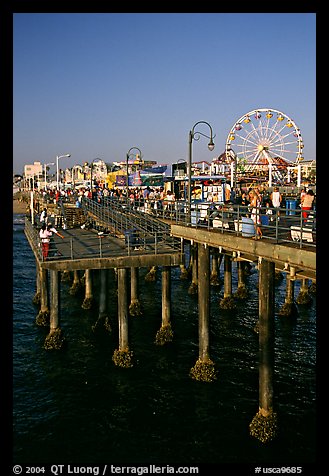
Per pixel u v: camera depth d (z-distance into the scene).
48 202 46.16
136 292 26.62
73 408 16.61
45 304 25.17
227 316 25.86
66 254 20.45
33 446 14.53
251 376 18.56
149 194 32.22
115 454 14.09
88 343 22.22
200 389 17.52
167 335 21.56
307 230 12.25
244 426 15.09
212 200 25.11
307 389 17.58
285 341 22.27
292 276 12.84
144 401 16.86
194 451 14.02
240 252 14.87
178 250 19.91
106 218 29.72
